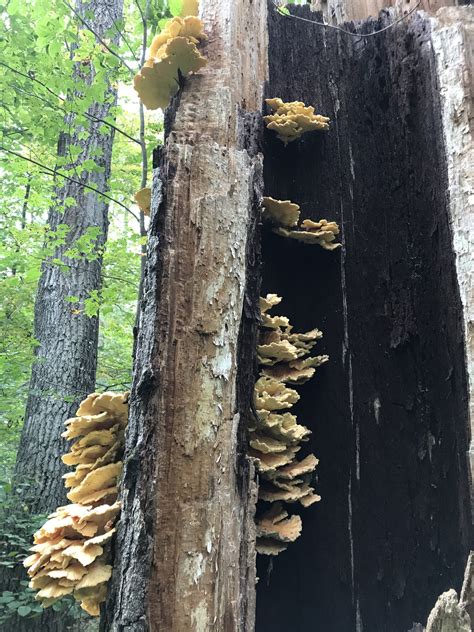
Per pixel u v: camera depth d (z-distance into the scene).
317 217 1.68
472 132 1.50
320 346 1.62
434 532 1.43
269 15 1.76
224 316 1.18
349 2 2.03
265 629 1.42
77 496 1.14
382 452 1.52
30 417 2.83
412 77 1.67
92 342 3.01
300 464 1.46
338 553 1.48
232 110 1.36
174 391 1.11
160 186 1.20
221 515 1.08
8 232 2.87
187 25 1.38
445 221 1.52
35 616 2.27
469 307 1.42
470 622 1.00
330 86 1.76
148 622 0.98
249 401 1.24
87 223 3.03
